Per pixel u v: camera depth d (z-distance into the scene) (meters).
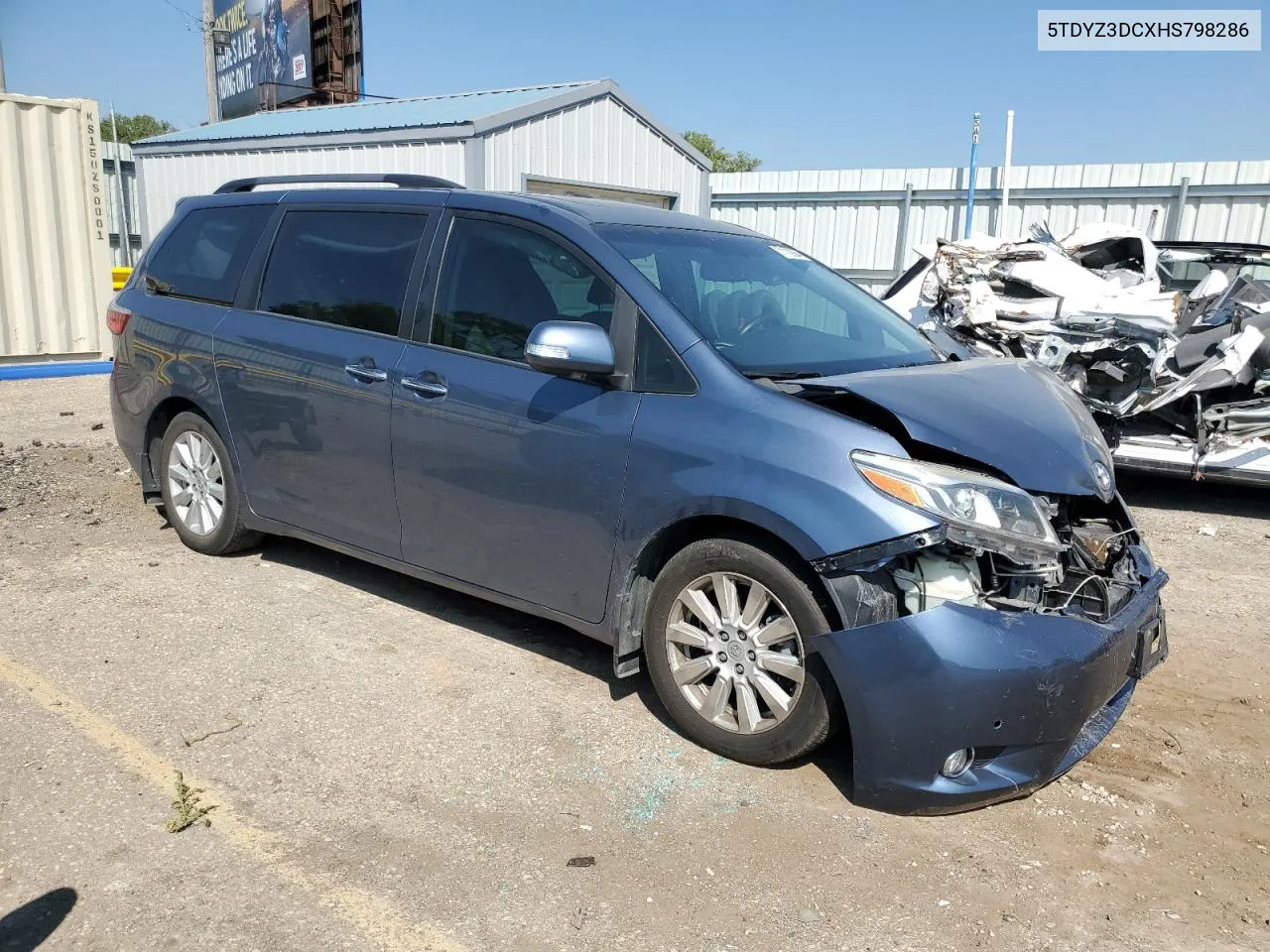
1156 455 6.84
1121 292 7.41
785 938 2.51
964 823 3.04
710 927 2.54
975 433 3.08
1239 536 6.38
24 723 3.37
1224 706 3.90
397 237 4.19
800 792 3.15
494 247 3.88
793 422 3.08
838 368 3.63
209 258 4.94
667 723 3.57
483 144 11.57
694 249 3.96
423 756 3.28
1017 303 7.55
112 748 3.24
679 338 3.35
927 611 2.83
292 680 3.78
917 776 2.88
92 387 10.09
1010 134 13.51
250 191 5.11
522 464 3.59
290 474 4.49
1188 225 12.80
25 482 6.34
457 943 2.44
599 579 3.48
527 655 4.09
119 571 4.86
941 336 4.63
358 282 4.26
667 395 3.32
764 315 3.81
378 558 4.25
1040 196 13.70
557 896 2.62
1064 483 3.08
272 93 24.31
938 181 14.41
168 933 2.42
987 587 3.02
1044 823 3.06
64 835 2.77
